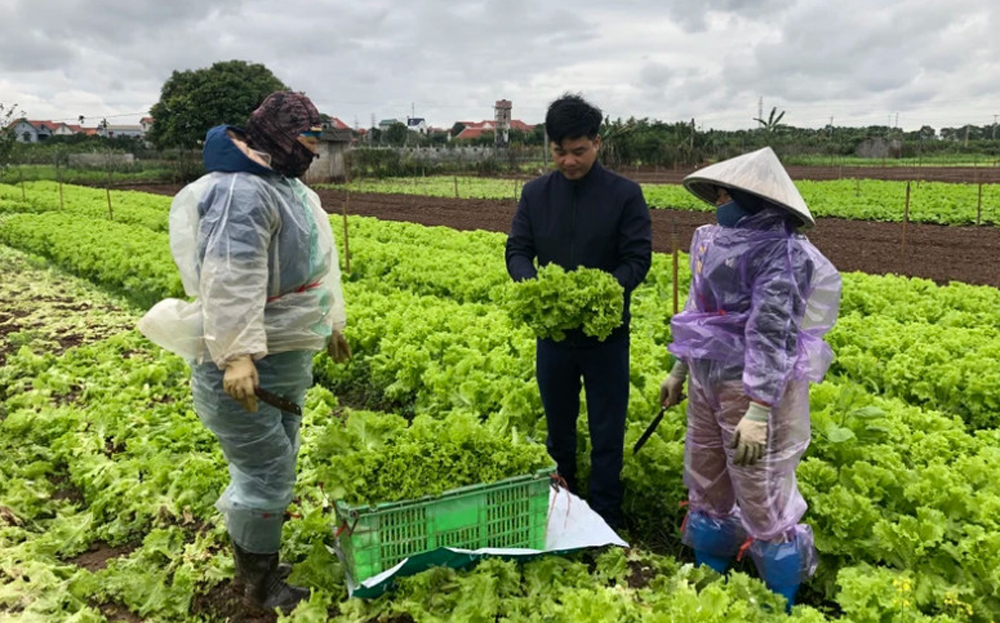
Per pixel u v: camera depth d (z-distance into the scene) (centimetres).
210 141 392
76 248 1741
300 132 392
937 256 1738
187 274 400
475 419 667
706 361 427
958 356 822
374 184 5134
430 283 1312
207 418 412
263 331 381
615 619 374
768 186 393
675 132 6131
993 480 499
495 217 2800
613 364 514
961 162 6356
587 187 509
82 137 10106
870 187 3412
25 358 913
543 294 477
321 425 708
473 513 432
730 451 424
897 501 497
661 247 1958
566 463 564
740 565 485
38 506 571
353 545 411
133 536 540
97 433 684
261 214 379
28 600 446
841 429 516
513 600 416
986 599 409
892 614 378
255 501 422
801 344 410
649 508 553
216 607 454
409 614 418
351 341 903
